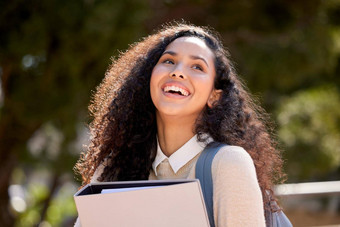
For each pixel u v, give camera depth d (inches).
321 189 211.5
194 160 77.2
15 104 258.5
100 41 235.3
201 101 76.8
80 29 231.0
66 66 243.4
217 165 69.9
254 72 320.2
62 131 292.7
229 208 67.6
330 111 396.5
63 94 254.1
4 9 227.1
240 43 326.6
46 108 255.1
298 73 319.9
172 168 77.7
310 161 372.5
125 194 64.4
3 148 305.6
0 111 269.0
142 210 64.4
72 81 251.4
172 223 64.2
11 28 231.1
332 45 323.0
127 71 91.8
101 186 69.9
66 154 322.0
